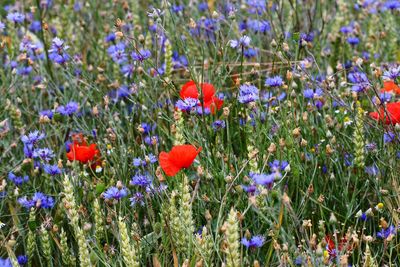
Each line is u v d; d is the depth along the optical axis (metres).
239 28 5.51
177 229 3.12
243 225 3.56
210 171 3.69
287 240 3.28
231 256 2.71
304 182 3.65
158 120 4.29
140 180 3.50
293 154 3.68
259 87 4.32
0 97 4.73
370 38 5.43
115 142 4.12
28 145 4.05
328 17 5.84
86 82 4.88
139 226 3.50
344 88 4.58
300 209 3.55
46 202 3.65
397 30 5.50
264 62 5.19
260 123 3.92
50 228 3.51
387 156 3.72
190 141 3.80
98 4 6.16
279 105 3.94
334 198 3.75
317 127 4.04
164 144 4.14
